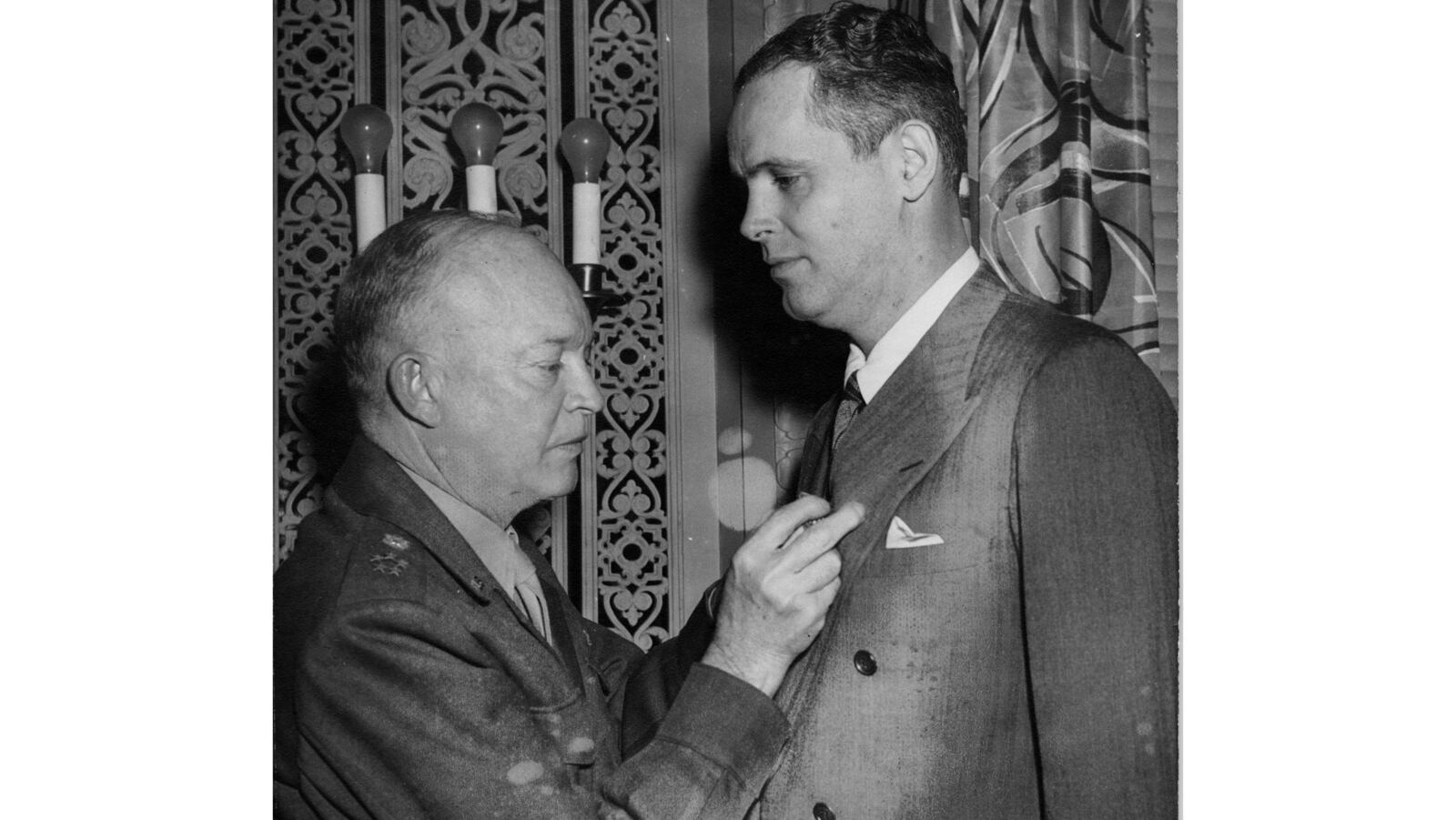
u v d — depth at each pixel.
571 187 1.48
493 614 1.27
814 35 1.32
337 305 1.33
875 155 1.30
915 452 1.29
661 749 1.24
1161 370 1.54
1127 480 1.25
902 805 1.25
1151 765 1.24
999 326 1.30
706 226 1.46
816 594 1.27
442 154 1.46
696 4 1.50
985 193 1.49
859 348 1.36
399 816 1.22
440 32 1.47
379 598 1.23
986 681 1.25
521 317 1.30
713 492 1.44
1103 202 1.52
